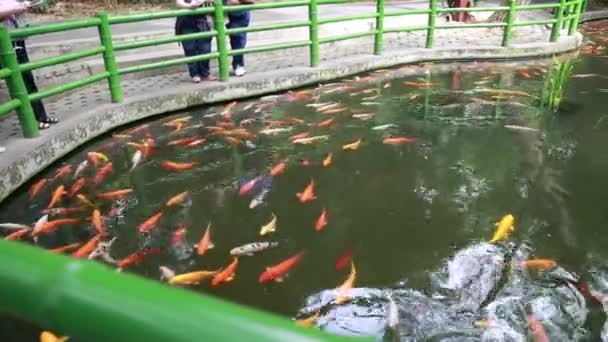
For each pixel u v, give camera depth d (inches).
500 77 251.8
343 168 155.0
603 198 137.9
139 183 147.0
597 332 93.0
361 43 301.0
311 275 107.4
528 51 286.4
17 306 17.2
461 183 146.0
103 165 157.8
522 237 121.0
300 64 245.8
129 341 15.8
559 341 91.0
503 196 139.4
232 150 168.6
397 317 96.5
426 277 107.4
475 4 365.4
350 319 95.9
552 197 138.8
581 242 119.1
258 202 135.8
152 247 116.7
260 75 222.4
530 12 402.6
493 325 94.7
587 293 102.9
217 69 238.4
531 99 217.9
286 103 213.0
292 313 96.7
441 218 128.8
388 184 145.3
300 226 124.8
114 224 126.3
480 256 113.7
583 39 343.0
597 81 243.8
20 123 155.4
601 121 191.9
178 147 171.3
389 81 245.0
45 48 237.6
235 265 110.0
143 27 301.1
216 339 15.2
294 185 145.0
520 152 166.2
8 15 140.3
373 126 188.1
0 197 130.1
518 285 105.2
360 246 117.3
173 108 200.7
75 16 350.6
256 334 15.2
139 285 16.7
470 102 214.8
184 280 103.1
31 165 143.4
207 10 199.0
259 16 352.2
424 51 274.2
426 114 200.7
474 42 303.3
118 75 186.5
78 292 16.6
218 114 201.2
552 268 110.2
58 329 16.9
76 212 131.5
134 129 186.4
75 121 168.1
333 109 204.4
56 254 18.2
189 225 125.7
